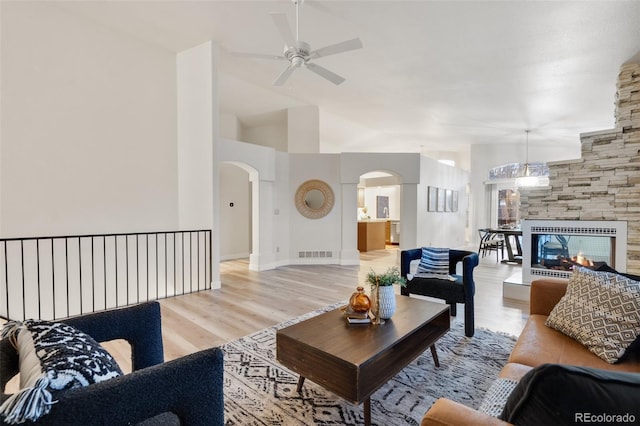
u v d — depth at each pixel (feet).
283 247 22.06
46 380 2.80
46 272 12.55
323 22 11.84
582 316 5.83
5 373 3.76
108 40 13.96
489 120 22.66
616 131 12.13
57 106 12.72
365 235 30.30
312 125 24.03
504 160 29.96
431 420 2.96
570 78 15.06
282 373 7.62
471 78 15.87
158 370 3.43
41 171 12.39
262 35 13.84
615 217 12.01
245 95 22.06
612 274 6.19
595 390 2.26
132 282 14.93
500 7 10.25
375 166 22.77
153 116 15.53
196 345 9.18
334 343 6.05
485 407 4.11
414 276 10.85
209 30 13.66
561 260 13.25
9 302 11.79
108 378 3.43
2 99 11.53
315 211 22.44
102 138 13.92
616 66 13.55
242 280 17.52
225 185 25.34
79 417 2.84
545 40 11.98
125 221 14.64
